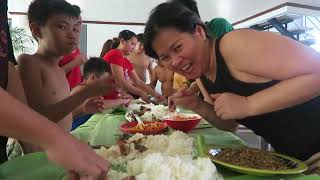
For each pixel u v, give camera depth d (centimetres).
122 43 353
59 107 138
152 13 103
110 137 136
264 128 109
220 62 104
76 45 154
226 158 89
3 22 101
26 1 529
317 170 97
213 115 139
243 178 80
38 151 102
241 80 101
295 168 82
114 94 248
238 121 118
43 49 154
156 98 288
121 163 80
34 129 54
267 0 470
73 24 150
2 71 99
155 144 102
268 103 91
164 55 102
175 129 140
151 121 161
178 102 142
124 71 307
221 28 180
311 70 88
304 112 100
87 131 154
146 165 73
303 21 469
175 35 98
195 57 102
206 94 129
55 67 161
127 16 586
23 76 141
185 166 73
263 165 84
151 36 101
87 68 233
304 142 103
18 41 484
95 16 577
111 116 193
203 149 96
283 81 92
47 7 146
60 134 56
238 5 541
